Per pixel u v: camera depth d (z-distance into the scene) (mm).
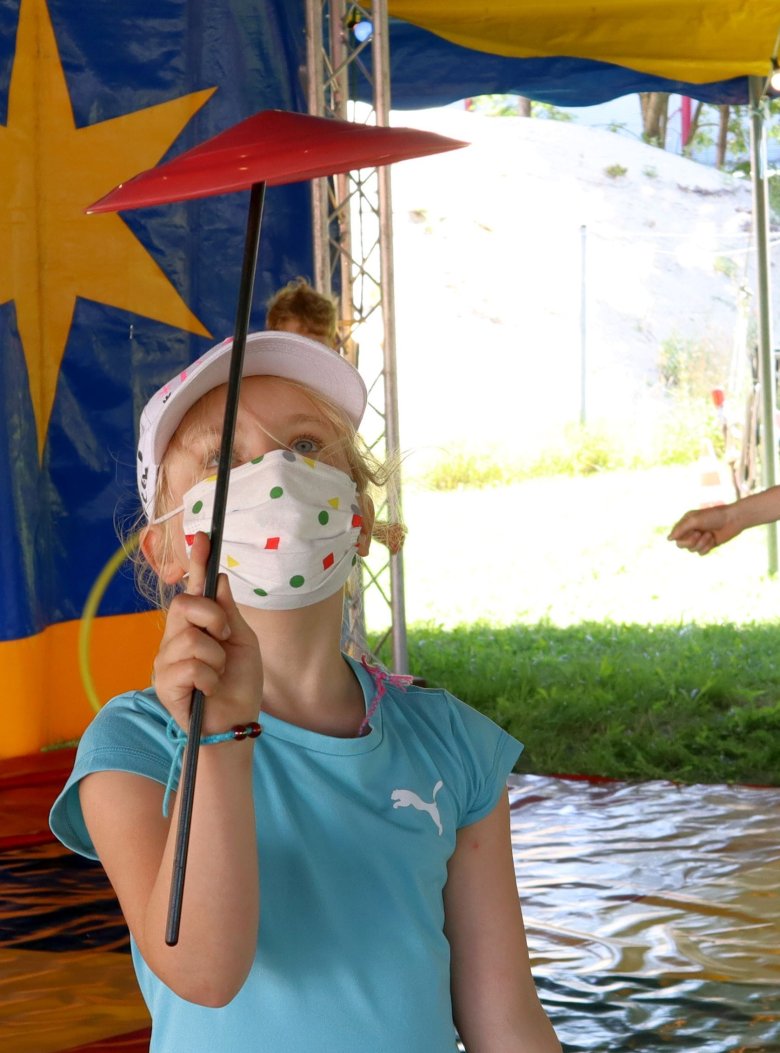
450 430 20719
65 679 6680
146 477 1665
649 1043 3391
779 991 3709
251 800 1268
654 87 9094
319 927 1466
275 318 5906
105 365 6777
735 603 12078
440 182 24594
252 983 1441
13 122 6492
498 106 28750
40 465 6594
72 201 6680
